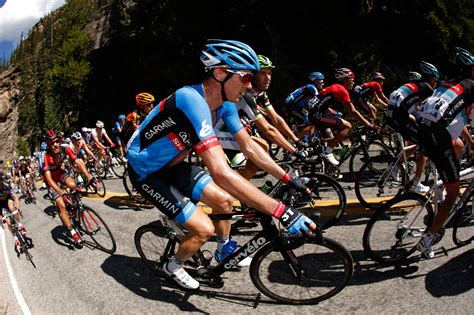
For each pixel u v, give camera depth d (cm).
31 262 453
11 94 9106
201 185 272
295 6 1892
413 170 475
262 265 305
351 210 443
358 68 1742
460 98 301
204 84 255
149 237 345
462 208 325
